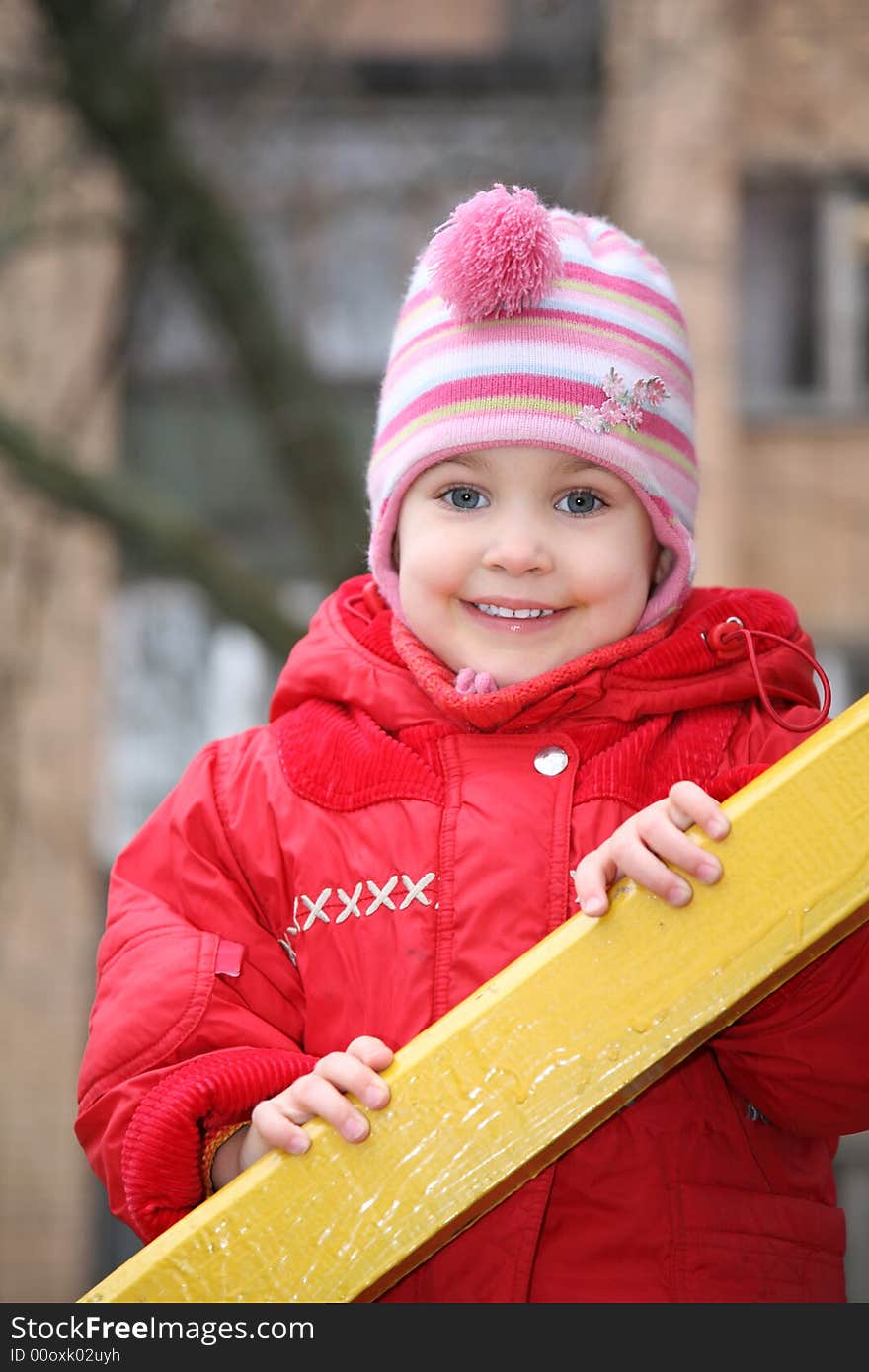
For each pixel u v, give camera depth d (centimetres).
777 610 202
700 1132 174
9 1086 862
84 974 869
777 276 909
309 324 775
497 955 175
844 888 145
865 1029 170
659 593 202
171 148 598
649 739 188
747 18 829
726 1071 179
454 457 192
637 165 815
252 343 615
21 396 860
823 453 910
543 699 188
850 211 904
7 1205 853
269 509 885
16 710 792
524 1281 167
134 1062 178
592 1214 170
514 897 177
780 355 917
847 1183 843
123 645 889
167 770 884
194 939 185
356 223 759
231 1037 178
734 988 145
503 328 194
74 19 585
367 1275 145
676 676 192
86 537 881
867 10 870
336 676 202
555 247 194
